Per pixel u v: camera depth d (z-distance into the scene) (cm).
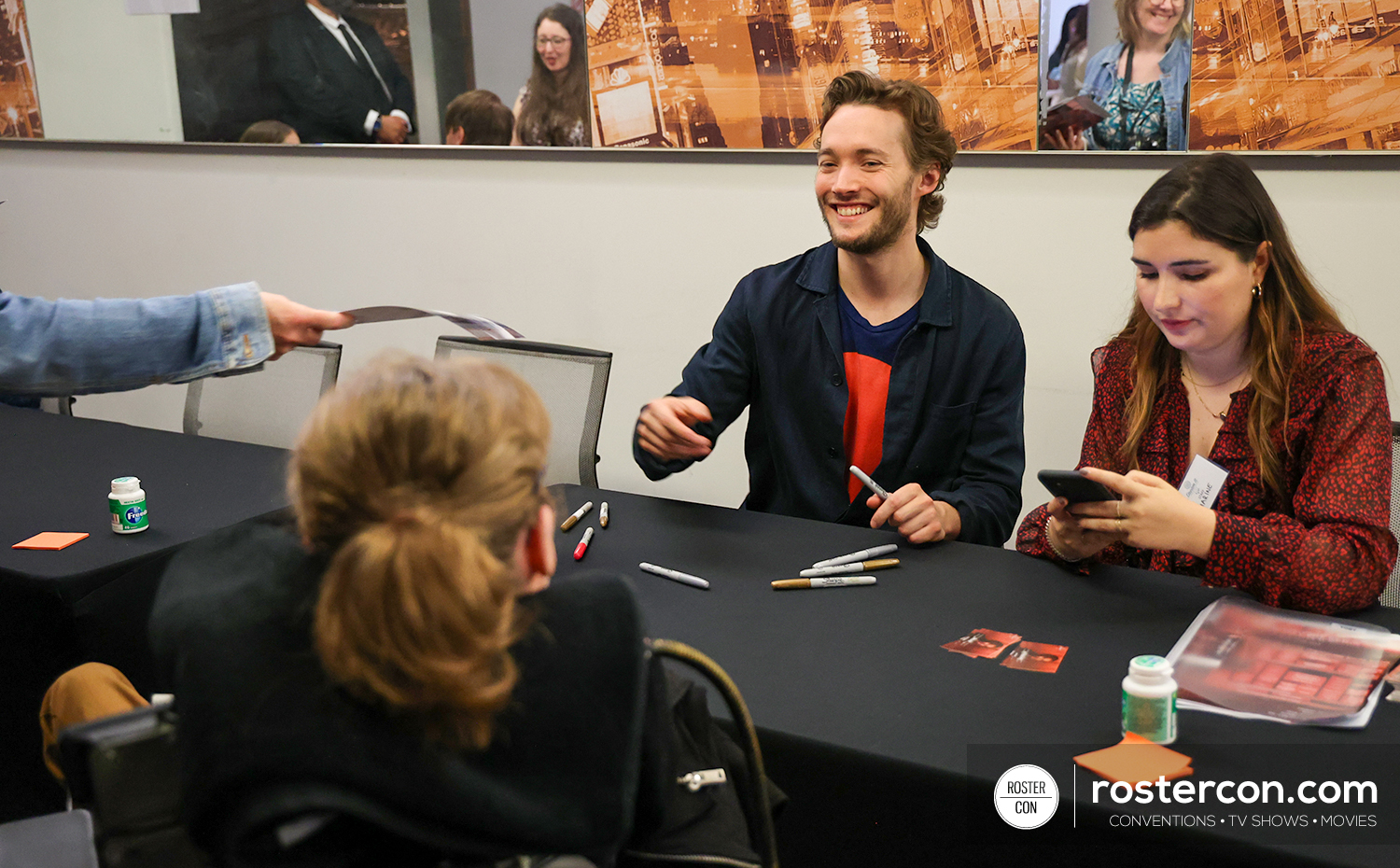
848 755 110
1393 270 272
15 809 169
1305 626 136
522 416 69
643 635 72
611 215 359
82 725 73
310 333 147
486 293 386
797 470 214
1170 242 154
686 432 187
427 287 395
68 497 200
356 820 61
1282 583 141
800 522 184
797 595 152
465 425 64
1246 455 163
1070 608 146
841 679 125
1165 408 172
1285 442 158
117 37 412
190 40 398
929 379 205
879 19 305
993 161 307
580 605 70
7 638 165
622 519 187
